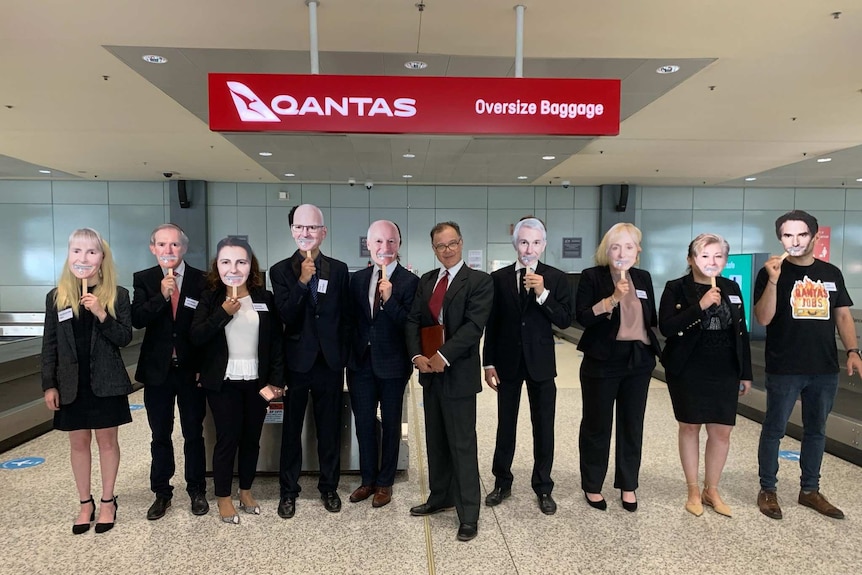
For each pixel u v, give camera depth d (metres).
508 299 3.00
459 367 2.72
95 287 2.68
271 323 2.89
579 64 5.25
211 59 5.10
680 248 13.64
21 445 4.21
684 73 5.50
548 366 2.95
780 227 2.91
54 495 3.23
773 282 2.89
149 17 4.23
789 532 2.77
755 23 4.34
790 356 2.91
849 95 6.24
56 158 9.91
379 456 3.57
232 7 4.06
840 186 13.38
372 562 2.49
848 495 3.23
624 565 2.47
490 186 13.38
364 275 3.09
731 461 3.85
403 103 3.28
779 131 7.93
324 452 3.03
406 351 3.07
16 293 12.76
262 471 3.55
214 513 2.99
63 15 4.18
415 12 4.14
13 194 12.62
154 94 6.17
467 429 2.74
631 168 10.99
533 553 2.57
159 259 2.76
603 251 3.00
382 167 10.70
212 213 13.00
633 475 3.00
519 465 3.78
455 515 2.99
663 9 4.11
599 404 2.97
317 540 2.69
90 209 12.73
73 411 2.65
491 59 5.15
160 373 2.83
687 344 2.90
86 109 6.75
